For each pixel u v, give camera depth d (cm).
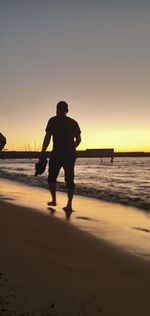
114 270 304
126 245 393
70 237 414
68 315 218
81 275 286
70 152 636
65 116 647
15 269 285
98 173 2192
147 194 919
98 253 355
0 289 245
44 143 658
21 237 394
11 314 212
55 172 657
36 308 222
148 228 488
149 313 227
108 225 502
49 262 310
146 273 299
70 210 625
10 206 625
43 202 726
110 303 238
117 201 775
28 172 1983
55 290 251
